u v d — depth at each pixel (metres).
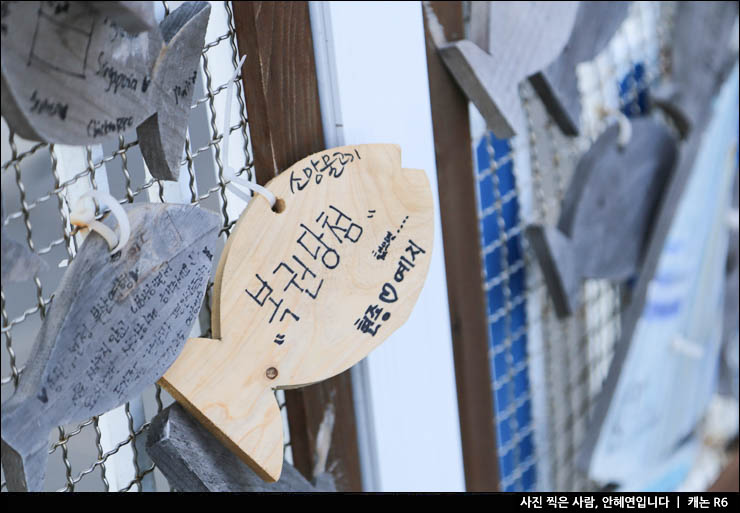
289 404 0.58
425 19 0.58
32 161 0.48
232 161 0.53
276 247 0.46
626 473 0.92
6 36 0.33
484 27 0.59
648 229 0.84
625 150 0.77
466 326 0.67
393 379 0.63
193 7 0.43
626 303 0.95
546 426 0.90
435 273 0.64
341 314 0.48
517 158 0.80
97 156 0.49
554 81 0.66
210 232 0.44
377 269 0.49
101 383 0.40
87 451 0.56
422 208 0.51
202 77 0.51
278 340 0.47
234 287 0.45
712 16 0.82
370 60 0.55
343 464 0.61
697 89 0.82
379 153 0.49
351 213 0.48
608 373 0.86
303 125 0.52
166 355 0.43
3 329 0.41
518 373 0.87
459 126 0.63
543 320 0.83
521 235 0.83
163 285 0.42
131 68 0.39
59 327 0.38
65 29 0.35
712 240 0.90
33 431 0.38
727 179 0.89
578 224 0.75
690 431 1.00
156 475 0.58
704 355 0.96
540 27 0.62
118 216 0.39
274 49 0.49
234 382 0.46
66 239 0.44
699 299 0.91
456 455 0.71
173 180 0.44
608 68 0.83
